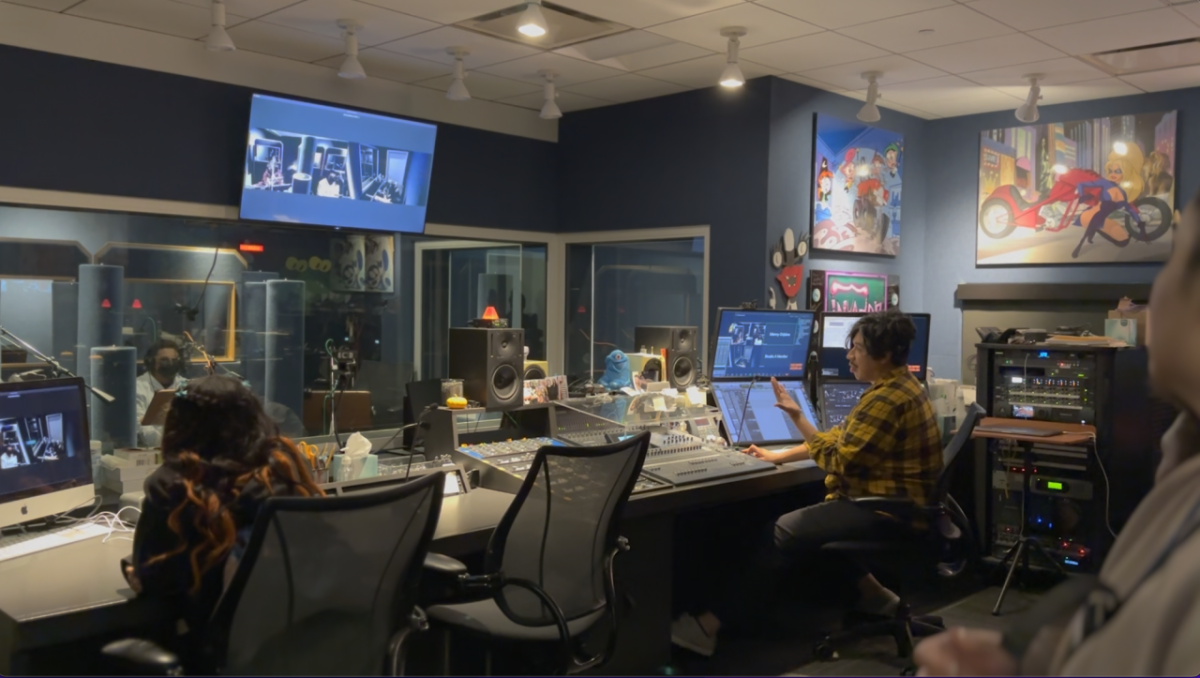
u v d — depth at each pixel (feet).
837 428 11.76
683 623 12.10
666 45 14.12
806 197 16.78
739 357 13.30
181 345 15.39
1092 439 13.47
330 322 17.98
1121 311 15.12
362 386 18.40
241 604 5.77
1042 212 17.84
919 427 10.53
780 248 16.24
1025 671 1.96
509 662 8.75
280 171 15.02
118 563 7.59
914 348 15.10
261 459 6.57
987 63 14.85
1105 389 13.83
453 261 19.62
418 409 11.45
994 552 15.05
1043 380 14.53
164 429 6.62
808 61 14.90
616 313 20.21
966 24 12.74
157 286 15.49
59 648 6.63
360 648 6.48
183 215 14.43
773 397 13.60
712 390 13.25
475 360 11.03
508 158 19.02
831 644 11.48
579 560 8.30
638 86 17.01
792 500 13.50
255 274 16.72
